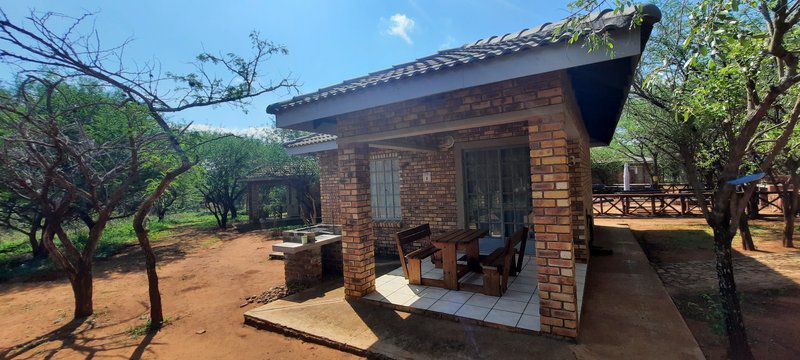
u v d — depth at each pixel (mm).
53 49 3750
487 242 6785
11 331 4867
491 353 3227
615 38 2527
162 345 4090
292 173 16375
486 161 6832
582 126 5938
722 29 2160
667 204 12758
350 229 4809
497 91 3525
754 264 5906
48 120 4266
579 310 4000
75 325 4918
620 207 15109
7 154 4578
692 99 3805
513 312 3979
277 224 16094
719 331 3525
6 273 8539
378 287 5113
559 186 3246
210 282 6910
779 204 11367
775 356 3090
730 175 2852
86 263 5324
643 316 3832
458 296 4594
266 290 6035
